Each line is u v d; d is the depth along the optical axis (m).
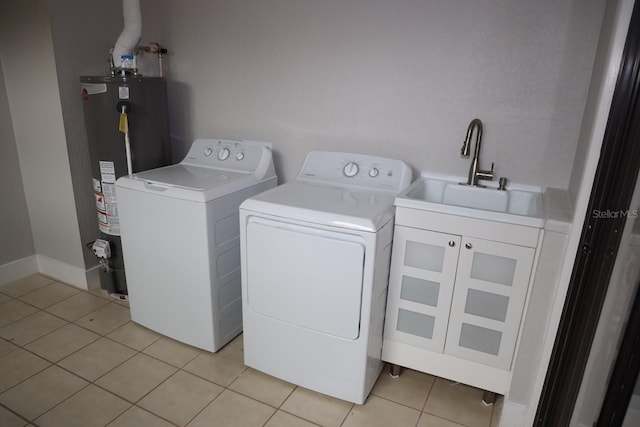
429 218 1.74
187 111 2.74
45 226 2.81
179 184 2.04
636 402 1.16
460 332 1.82
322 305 1.78
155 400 1.87
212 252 2.02
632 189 1.21
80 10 2.42
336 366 1.84
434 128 2.10
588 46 1.74
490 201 2.03
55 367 2.05
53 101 2.43
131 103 2.29
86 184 2.63
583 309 1.41
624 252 1.23
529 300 1.61
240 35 2.43
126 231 2.22
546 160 1.93
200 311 2.12
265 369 2.01
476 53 1.93
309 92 2.34
